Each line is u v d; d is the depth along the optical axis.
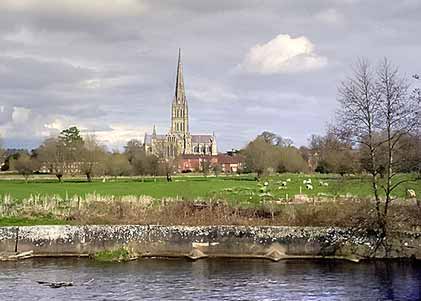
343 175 72.69
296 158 188.38
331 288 48.25
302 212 67.19
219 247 63.66
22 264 59.03
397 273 54.09
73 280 51.41
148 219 69.06
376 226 62.44
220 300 44.53
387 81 64.81
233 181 148.25
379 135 65.00
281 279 51.84
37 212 71.56
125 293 46.75
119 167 174.62
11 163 189.75
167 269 56.56
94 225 65.69
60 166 163.75
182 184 131.50
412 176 66.75
